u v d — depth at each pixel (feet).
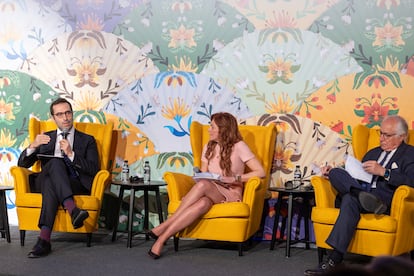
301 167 13.78
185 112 14.34
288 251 12.03
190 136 13.26
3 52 14.99
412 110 13.28
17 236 13.73
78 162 12.56
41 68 14.93
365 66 13.47
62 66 14.85
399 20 13.32
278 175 13.85
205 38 14.23
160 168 14.44
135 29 14.55
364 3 13.44
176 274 9.91
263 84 13.96
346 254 12.39
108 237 13.91
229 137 12.25
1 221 13.55
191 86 14.32
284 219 13.65
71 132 13.20
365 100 13.47
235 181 11.85
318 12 13.66
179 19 14.32
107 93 14.67
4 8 15.02
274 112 13.92
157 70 14.46
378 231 10.00
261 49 13.94
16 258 11.17
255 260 11.45
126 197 14.42
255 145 13.17
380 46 13.39
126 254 11.79
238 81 14.07
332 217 10.44
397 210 10.05
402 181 10.46
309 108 13.74
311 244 13.41
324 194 10.90
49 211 11.57
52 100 14.89
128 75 14.58
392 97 13.35
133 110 14.57
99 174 12.39
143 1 14.48
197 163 13.00
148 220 13.97
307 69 13.74
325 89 13.66
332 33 13.61
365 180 10.55
